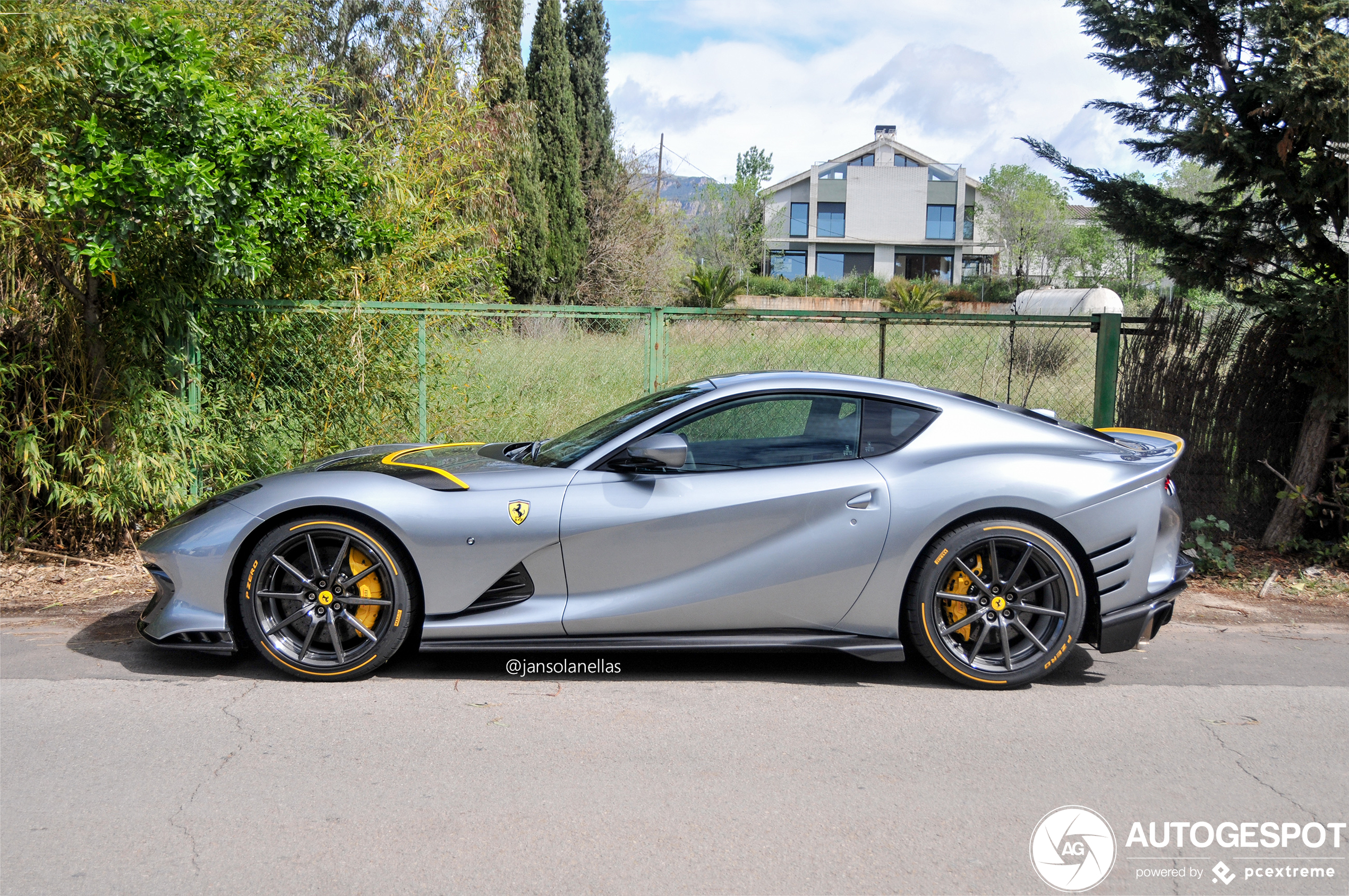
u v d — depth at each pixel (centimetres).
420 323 627
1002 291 4509
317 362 628
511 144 1800
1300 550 617
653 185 3281
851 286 4547
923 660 432
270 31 638
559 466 400
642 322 667
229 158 508
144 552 399
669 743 332
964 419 401
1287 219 598
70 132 514
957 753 325
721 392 404
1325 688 397
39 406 564
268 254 543
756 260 4538
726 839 263
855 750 327
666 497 382
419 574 384
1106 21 591
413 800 285
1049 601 385
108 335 571
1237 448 633
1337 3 514
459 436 661
